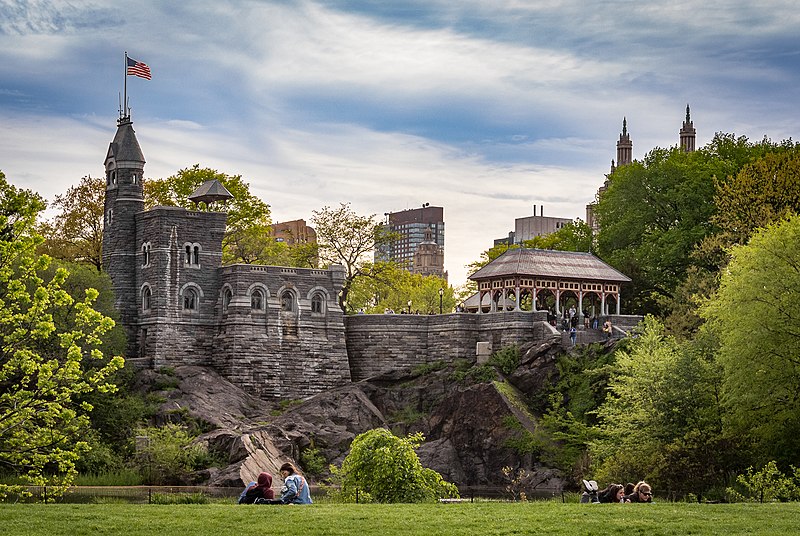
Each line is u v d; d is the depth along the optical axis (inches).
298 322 4490.7
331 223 5541.3
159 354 4343.0
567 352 4116.6
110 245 4579.2
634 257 5000.0
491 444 3922.2
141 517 1654.8
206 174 5511.8
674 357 3250.5
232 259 5497.1
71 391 2112.5
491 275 4490.7
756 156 5241.1
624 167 5575.8
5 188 2101.4
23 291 2066.9
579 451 3678.6
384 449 2282.2
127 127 4650.6
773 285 2992.1
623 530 1590.8
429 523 1622.8
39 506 1786.4
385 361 4547.2
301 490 1893.5
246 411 4136.3
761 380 2935.5
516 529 1585.9
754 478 2581.2
